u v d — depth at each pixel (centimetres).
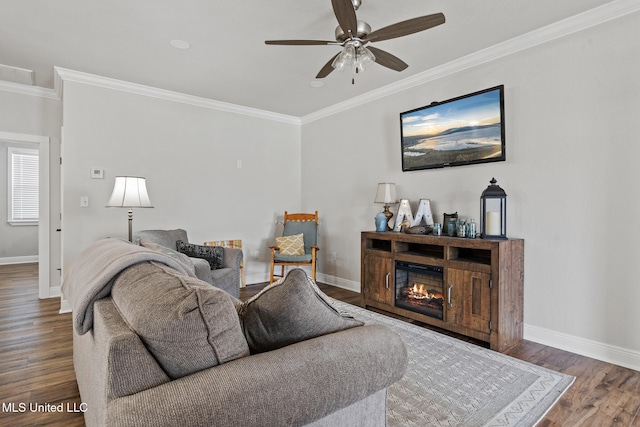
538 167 281
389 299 347
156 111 414
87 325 120
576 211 261
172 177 427
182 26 268
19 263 656
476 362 242
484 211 291
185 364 89
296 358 97
